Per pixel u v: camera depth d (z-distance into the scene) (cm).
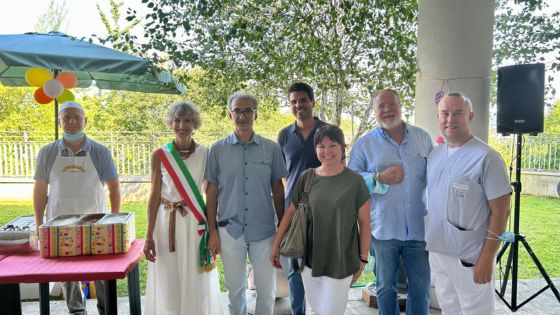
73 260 256
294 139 320
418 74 377
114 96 1148
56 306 376
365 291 392
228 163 286
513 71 368
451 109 248
